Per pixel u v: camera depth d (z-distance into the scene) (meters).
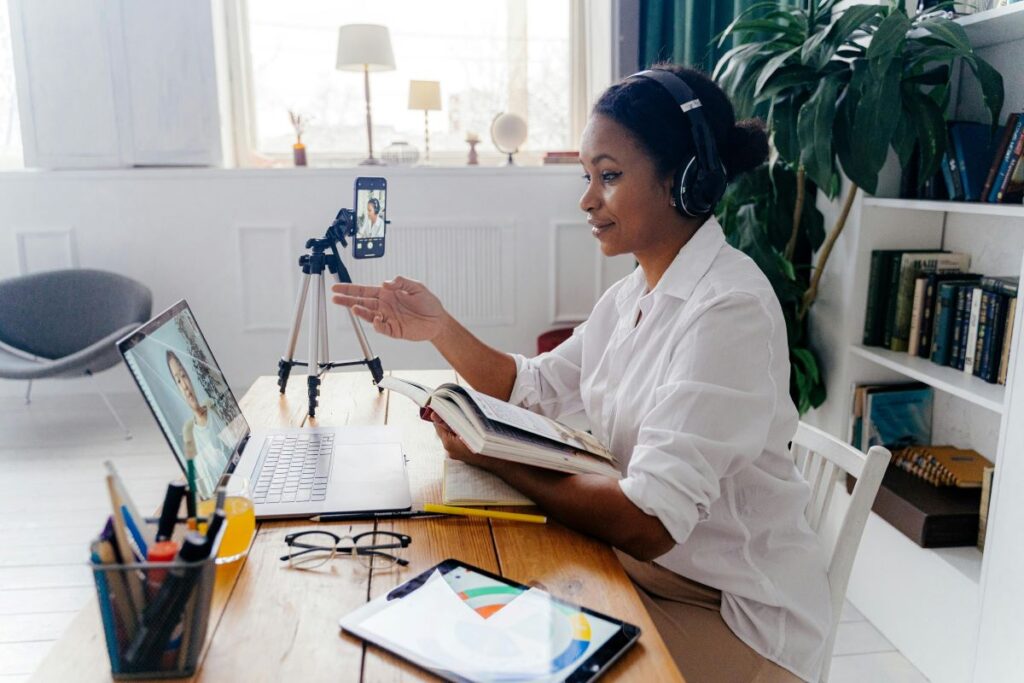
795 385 2.37
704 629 1.09
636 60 3.67
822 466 1.29
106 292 3.47
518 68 4.11
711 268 1.12
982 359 1.90
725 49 3.43
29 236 3.66
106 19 3.57
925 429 2.29
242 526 0.92
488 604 0.83
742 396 1.00
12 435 3.36
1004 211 1.70
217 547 0.72
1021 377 1.53
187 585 0.70
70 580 2.20
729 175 1.19
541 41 4.12
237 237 3.74
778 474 1.13
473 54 4.12
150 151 3.70
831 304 2.41
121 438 3.33
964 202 1.91
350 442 1.32
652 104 1.07
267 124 4.10
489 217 3.86
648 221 1.13
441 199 3.82
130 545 0.72
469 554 0.96
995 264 2.07
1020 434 1.53
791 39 2.24
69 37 3.57
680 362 1.04
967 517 1.87
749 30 2.29
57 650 0.76
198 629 0.72
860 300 2.31
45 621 2.00
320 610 0.83
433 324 1.42
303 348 3.86
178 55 3.64
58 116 3.62
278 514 1.04
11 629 1.96
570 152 3.89
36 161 3.64
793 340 2.41
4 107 3.89
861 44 2.31
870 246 2.28
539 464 1.04
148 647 0.71
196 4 3.62
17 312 3.39
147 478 2.90
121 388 3.91
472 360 1.46
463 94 4.16
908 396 2.26
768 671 1.07
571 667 0.73
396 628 0.79
